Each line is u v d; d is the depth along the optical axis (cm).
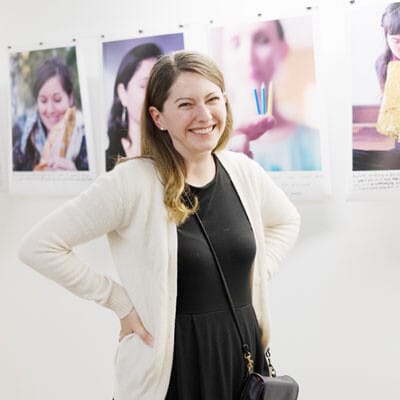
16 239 229
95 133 209
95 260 215
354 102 172
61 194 214
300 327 194
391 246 181
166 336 124
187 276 125
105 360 223
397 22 164
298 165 181
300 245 190
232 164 140
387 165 172
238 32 181
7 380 238
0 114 223
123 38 196
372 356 187
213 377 127
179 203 125
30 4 213
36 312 231
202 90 124
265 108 181
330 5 177
